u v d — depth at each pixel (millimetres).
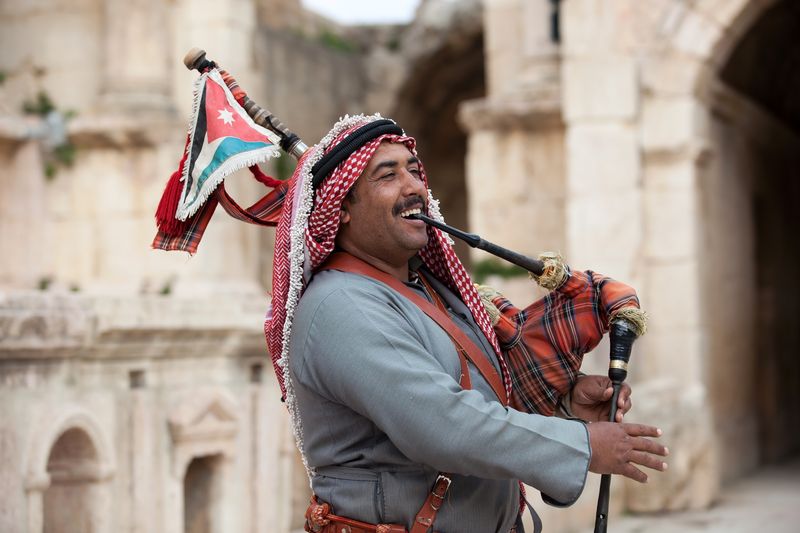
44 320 5402
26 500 5352
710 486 11617
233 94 3318
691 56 12297
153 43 12328
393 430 2807
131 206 12156
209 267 12023
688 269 12273
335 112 18484
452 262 3258
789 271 16578
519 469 2781
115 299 6012
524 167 13141
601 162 12352
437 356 3018
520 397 3342
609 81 12352
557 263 3312
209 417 6617
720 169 13453
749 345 14570
